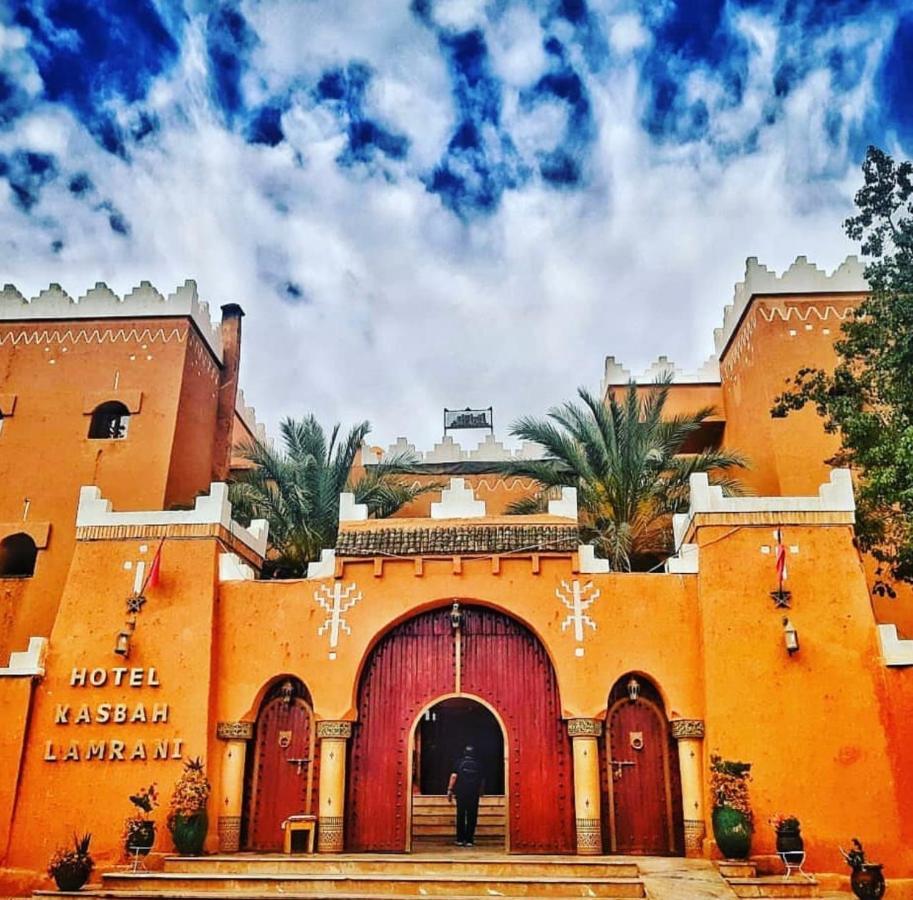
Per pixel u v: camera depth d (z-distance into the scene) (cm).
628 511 2198
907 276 1723
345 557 1777
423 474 2839
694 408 2744
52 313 2531
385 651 1773
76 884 1409
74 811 1641
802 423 2294
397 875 1403
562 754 1683
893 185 1752
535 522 1805
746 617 1634
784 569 1653
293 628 1756
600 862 1445
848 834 1495
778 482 2245
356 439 2448
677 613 1698
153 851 1593
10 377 2472
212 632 1742
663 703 1683
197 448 2566
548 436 2277
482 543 1773
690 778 1596
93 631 1756
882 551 1941
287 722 1745
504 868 1445
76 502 2336
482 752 2547
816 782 1529
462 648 1761
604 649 1686
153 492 2325
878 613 2036
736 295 2580
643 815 1636
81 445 2394
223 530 1839
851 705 1570
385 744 1712
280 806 1694
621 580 1731
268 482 2580
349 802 1681
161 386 2444
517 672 1741
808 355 2352
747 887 1348
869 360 1802
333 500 2336
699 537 1697
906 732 1541
